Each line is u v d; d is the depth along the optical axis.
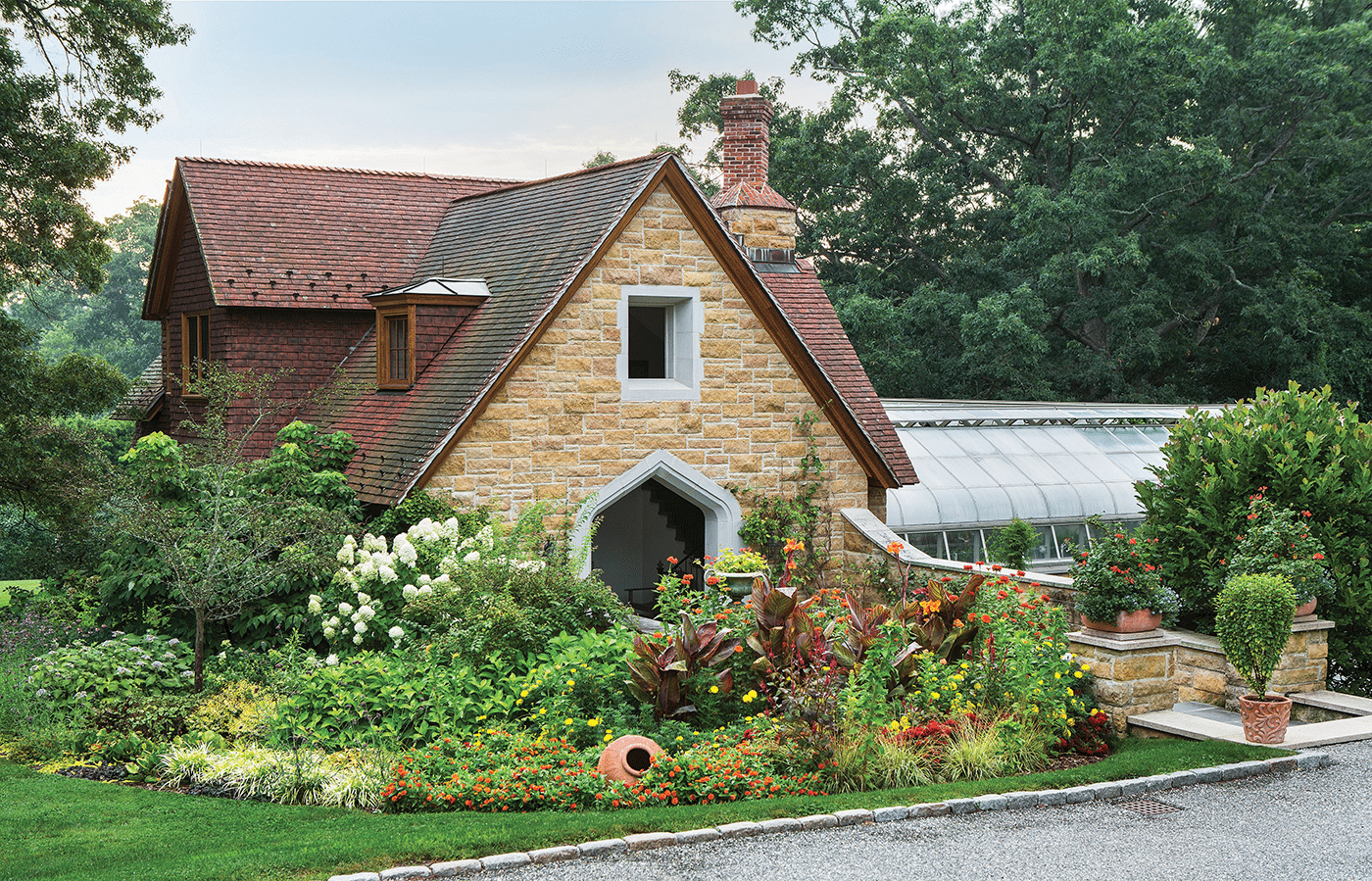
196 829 9.46
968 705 11.90
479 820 9.45
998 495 23.17
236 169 22.94
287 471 16.75
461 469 16.88
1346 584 14.45
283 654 14.09
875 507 20.94
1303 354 39.47
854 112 43.50
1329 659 14.59
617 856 8.74
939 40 40.81
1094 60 37.03
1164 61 38.00
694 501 19.20
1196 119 42.09
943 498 22.59
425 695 12.09
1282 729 11.66
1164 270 41.62
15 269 20.02
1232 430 15.25
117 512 15.72
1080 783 10.42
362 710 11.82
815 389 19.69
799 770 10.80
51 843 9.08
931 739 11.20
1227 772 10.83
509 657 12.95
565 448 17.66
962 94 41.31
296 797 10.62
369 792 10.37
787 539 19.23
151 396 23.86
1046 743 11.72
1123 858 8.70
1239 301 41.81
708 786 10.21
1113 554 12.93
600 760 10.63
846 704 11.05
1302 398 15.58
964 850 8.88
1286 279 40.69
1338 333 39.66
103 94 21.16
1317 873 8.42
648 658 12.32
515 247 19.98
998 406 26.48
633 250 18.08
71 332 69.50
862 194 45.19
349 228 22.86
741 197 23.80
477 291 19.03
